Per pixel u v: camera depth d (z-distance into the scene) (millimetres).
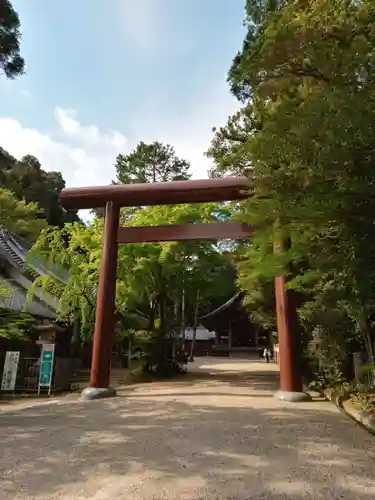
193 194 9906
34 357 15555
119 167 39406
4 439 5219
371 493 3232
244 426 5820
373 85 3996
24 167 37688
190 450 4520
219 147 5926
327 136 4016
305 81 4512
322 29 4039
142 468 3885
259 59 4461
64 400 9508
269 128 4383
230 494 3215
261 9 6262
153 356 15086
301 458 4211
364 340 8781
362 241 4820
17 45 13836
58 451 4547
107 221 10539
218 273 17281
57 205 38688
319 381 11062
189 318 30750
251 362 28422
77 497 3176
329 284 8289
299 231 5691
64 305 16047
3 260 20344
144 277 14727
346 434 5324
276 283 9438
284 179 4531
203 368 20922
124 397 9406
